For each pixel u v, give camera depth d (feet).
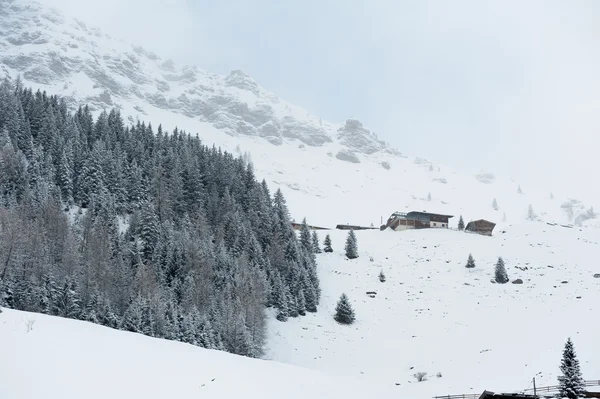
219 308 261.65
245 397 115.14
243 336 242.37
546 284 349.20
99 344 132.77
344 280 376.68
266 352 260.62
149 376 117.70
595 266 373.81
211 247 316.60
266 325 277.03
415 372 245.24
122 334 150.71
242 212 385.91
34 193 320.50
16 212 269.44
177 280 276.41
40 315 151.74
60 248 272.31
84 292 239.50
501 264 363.97
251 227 371.56
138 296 231.71
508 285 354.33
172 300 254.88
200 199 387.96
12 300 216.33
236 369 135.74
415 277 378.53
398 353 272.72
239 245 339.77
